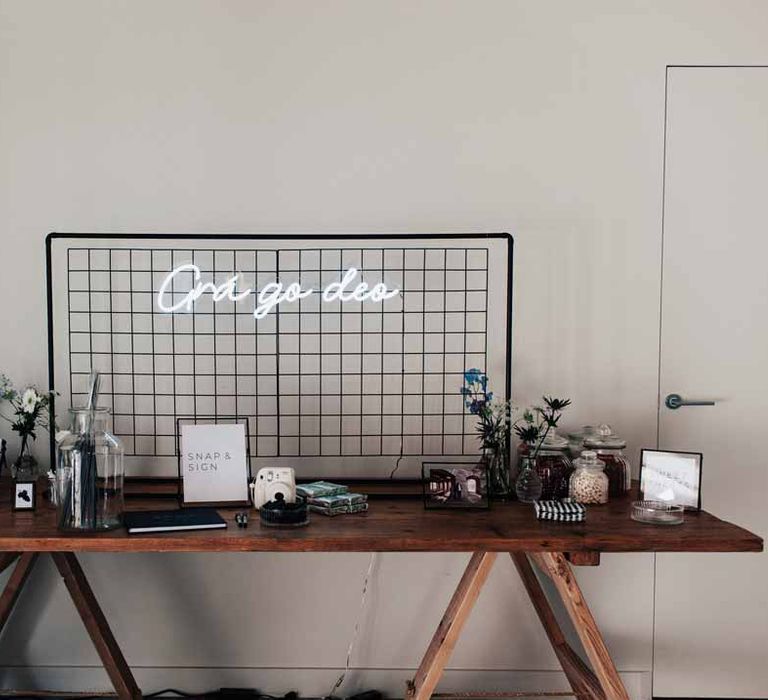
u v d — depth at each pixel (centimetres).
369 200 265
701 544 195
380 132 264
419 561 273
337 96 263
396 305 267
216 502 229
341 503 222
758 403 270
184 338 267
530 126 264
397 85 263
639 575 274
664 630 275
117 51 262
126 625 273
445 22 262
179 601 274
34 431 267
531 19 262
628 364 269
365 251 266
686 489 221
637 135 264
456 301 267
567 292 267
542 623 258
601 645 200
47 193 264
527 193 265
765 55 263
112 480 204
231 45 262
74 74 262
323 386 269
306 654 275
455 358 269
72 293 265
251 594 273
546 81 263
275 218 265
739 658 276
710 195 266
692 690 276
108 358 267
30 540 195
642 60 263
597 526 206
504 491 240
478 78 263
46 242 250
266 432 270
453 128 264
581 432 261
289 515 206
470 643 276
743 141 265
